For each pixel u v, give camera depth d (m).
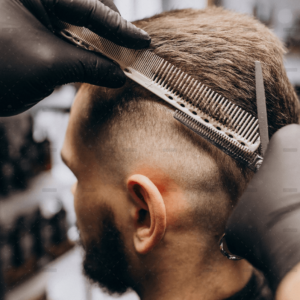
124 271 0.58
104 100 0.51
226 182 0.47
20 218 1.32
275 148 0.40
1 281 1.23
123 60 0.47
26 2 0.45
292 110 0.53
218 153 0.47
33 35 0.45
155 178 0.48
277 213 0.36
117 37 0.44
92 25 0.44
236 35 0.48
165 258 0.51
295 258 0.32
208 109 0.45
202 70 0.47
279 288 0.30
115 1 0.81
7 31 0.44
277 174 0.38
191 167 0.47
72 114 0.58
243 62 0.47
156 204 0.45
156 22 0.52
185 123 0.45
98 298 1.15
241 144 0.45
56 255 1.38
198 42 0.47
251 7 0.85
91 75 0.46
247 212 0.39
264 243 0.36
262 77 0.43
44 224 1.39
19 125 1.32
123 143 0.50
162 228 0.46
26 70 0.45
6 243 1.26
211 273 0.51
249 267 0.55
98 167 0.54
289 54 0.79
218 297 0.52
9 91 0.47
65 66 0.45
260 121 0.44
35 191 1.40
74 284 1.28
